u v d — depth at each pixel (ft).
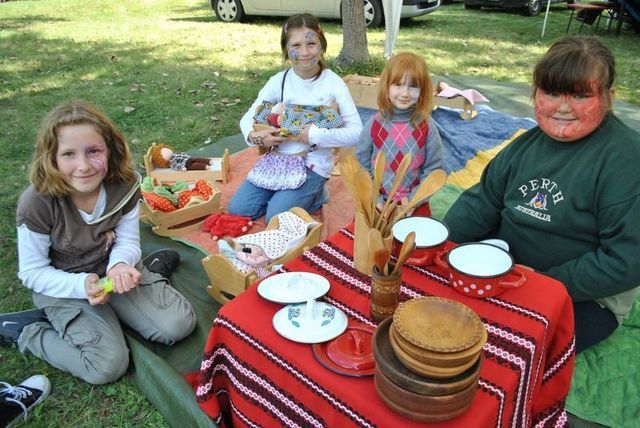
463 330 3.32
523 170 5.86
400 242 5.02
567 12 34.83
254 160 12.05
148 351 6.36
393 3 17.24
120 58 21.97
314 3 28.50
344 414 3.80
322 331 4.28
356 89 15.37
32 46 24.06
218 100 16.67
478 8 36.35
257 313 4.56
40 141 5.65
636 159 5.12
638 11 25.70
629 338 6.66
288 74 9.48
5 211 10.27
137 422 5.99
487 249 4.99
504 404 3.78
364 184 4.69
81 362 6.24
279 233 7.69
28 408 6.01
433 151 7.94
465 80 18.60
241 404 4.85
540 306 4.57
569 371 5.09
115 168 6.26
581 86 4.94
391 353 3.49
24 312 6.95
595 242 5.60
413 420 3.45
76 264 6.47
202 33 26.96
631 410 5.78
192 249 8.91
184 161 10.85
